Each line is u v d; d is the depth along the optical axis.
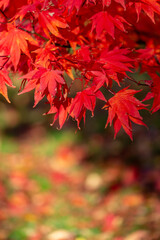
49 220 4.54
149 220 4.26
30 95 9.16
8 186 5.59
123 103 1.84
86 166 6.46
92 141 7.25
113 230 4.22
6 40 1.79
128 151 6.48
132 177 5.61
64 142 7.46
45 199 5.31
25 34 1.80
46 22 1.78
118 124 1.90
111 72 1.85
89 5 1.87
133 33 2.35
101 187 5.62
